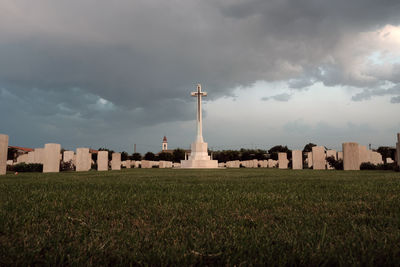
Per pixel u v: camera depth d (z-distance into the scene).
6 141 13.80
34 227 2.52
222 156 70.25
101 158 22.34
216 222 2.70
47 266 1.69
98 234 2.29
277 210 3.29
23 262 1.69
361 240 2.07
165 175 11.91
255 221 2.72
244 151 77.06
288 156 64.31
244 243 2.03
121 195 4.68
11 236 2.25
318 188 5.61
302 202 3.85
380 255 1.76
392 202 3.68
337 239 2.12
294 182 7.20
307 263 1.70
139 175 11.99
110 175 12.05
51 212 3.20
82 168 20.95
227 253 1.83
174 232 2.32
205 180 8.34
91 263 1.68
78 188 5.91
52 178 9.70
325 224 2.51
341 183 6.68
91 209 3.40
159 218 2.91
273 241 2.09
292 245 1.97
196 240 2.09
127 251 1.88
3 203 3.76
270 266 1.68
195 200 4.08
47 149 17.09
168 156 70.19
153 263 1.71
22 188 5.88
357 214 3.01
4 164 13.70
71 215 3.05
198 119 35.44
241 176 10.57
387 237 2.12
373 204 3.56
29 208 3.40
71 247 1.95
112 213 3.14
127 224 2.67
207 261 1.76
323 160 21.05
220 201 3.98
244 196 4.43
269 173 13.34
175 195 4.63
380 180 7.60
